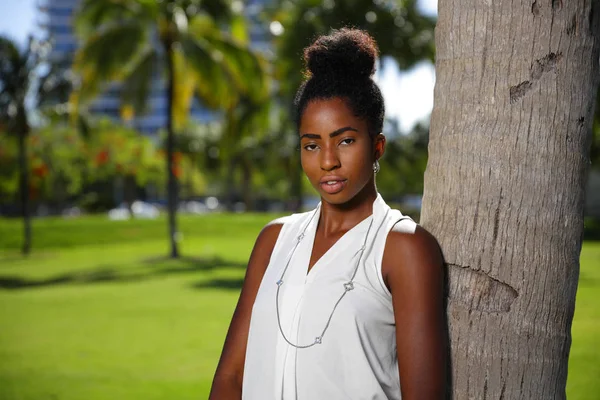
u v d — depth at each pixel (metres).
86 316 9.09
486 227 1.43
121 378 5.51
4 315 9.35
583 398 4.42
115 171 39.59
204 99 18.97
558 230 1.40
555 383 1.42
